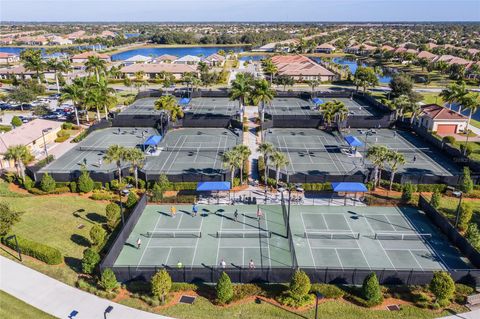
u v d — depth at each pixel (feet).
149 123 265.13
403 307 98.17
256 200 159.33
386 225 139.95
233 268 112.06
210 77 409.90
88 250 110.11
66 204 155.74
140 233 134.62
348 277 106.22
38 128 230.68
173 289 104.06
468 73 444.96
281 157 165.27
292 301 98.78
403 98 270.67
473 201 157.79
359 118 271.90
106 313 95.96
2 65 543.39
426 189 165.58
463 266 116.88
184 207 153.89
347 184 155.74
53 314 95.96
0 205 127.75
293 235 133.28
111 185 169.89
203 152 216.74
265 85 257.55
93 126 255.70
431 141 228.63
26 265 115.14
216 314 95.96
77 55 575.79
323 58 604.08
